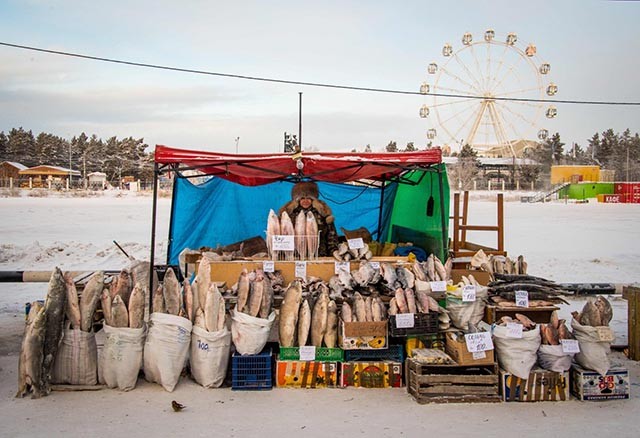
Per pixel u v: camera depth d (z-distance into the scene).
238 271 6.86
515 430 4.85
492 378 5.53
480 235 22.38
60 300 5.68
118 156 92.69
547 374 5.58
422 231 8.97
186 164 6.95
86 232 22.06
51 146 104.12
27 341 5.51
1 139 102.31
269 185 10.76
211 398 5.57
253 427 4.90
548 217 32.38
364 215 11.49
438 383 5.50
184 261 8.43
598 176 71.81
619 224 27.94
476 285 6.07
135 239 19.70
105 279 7.30
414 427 4.91
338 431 4.82
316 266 6.81
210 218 10.53
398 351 6.01
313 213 7.60
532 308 5.96
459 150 73.00
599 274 13.57
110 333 5.72
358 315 5.94
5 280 10.05
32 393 5.53
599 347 5.62
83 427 4.86
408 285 6.22
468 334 5.54
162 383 5.74
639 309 7.01
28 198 51.78
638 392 5.84
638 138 112.94
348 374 5.89
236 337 5.88
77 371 5.70
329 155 6.96
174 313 5.89
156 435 4.73
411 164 7.17
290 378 5.89
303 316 5.94
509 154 71.31
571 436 4.74
